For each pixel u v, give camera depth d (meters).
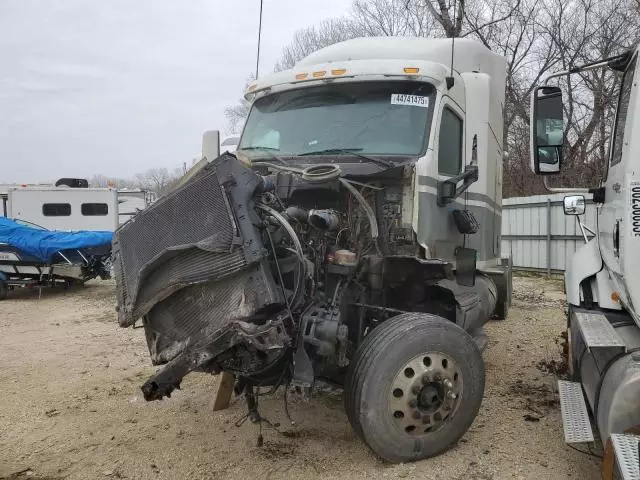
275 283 3.92
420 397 4.02
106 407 5.47
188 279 3.83
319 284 4.29
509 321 9.12
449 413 4.14
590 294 4.35
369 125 5.28
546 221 14.59
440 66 5.41
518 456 4.25
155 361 4.04
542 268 14.83
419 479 3.92
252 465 4.21
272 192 4.21
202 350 3.71
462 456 4.25
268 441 4.61
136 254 4.18
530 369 6.52
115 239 4.46
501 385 5.92
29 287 13.89
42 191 16.75
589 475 3.95
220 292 3.80
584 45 20.69
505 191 20.02
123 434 4.82
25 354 7.56
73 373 6.63
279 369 4.17
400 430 3.99
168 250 3.88
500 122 7.73
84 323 9.75
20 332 9.07
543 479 3.91
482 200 6.75
